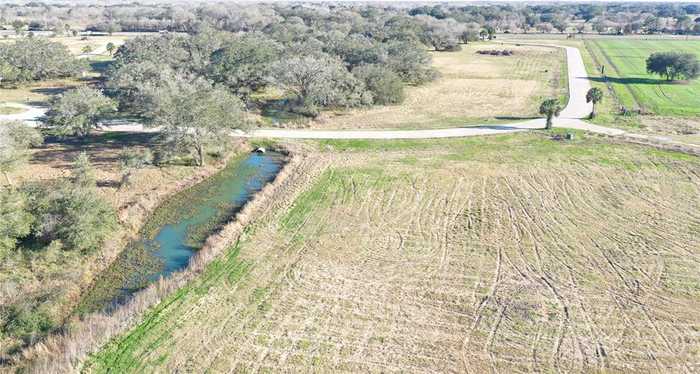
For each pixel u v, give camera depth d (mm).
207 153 47500
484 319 25344
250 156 48344
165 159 44812
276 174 43906
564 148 48562
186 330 24578
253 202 37875
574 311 25859
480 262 30250
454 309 26094
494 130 54281
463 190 39938
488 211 36562
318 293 27344
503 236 33188
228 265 30000
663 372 22078
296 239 32906
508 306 26281
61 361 22375
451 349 23391
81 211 31438
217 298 26953
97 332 24047
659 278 28516
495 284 28141
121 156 45406
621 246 31797
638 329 24625
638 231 33562
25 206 31078
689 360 22734
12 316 24875
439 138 51812
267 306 26312
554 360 22719
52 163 44406
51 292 26906
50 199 31828
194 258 30531
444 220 35344
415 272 29250
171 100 43156
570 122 57062
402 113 62250
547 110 53406
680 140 50469
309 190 40094
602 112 61938
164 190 40531
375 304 26469
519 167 44125
